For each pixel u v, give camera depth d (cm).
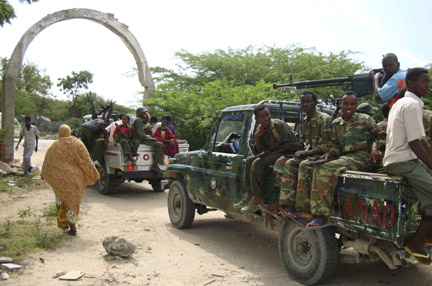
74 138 626
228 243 599
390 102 479
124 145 927
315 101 459
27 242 558
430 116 370
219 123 615
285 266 462
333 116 470
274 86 586
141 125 963
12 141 1362
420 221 344
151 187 1162
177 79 1772
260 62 1731
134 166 951
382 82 488
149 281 442
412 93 365
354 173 379
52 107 5341
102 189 1017
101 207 850
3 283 422
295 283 442
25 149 1217
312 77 1528
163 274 464
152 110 1567
